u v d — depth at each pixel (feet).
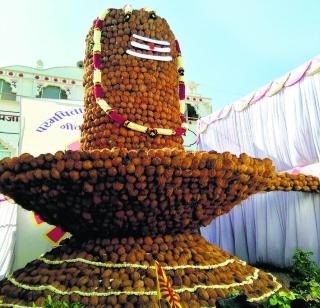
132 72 10.53
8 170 8.07
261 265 19.61
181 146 11.02
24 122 17.33
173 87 11.32
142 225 8.87
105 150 7.81
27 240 15.53
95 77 10.51
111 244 8.95
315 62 16.96
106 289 7.68
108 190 7.95
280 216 18.89
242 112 21.74
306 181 14.97
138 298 7.49
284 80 18.57
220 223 23.13
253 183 9.36
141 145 10.06
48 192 8.18
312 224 17.01
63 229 10.03
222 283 8.43
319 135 16.90
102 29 11.12
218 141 23.84
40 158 7.80
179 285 7.93
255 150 20.68
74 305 6.66
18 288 8.39
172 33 12.08
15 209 18.66
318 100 16.96
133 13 11.16
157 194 8.20
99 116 10.43
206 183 8.35
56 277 8.27
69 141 17.66
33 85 45.24
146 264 8.27
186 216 9.12
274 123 19.38
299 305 6.87
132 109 10.29
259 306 7.09
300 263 12.33
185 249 9.08
